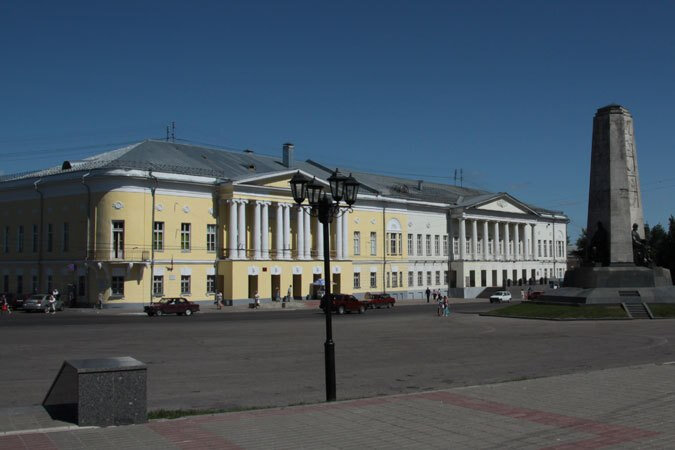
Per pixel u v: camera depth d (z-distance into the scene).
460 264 86.25
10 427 9.96
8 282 60.94
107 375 10.20
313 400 13.80
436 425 10.45
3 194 61.84
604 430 10.09
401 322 39.00
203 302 57.94
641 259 42.28
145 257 53.56
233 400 13.87
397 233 78.88
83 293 54.19
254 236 61.00
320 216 14.05
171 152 61.69
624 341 26.50
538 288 89.81
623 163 41.78
